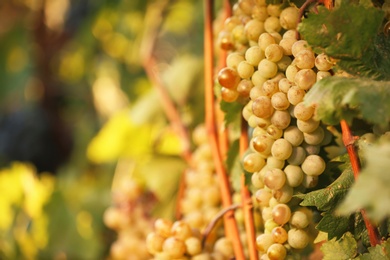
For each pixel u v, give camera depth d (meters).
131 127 1.41
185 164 1.16
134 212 1.10
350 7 0.64
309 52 0.68
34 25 1.89
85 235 1.40
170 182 1.14
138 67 1.70
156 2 1.42
